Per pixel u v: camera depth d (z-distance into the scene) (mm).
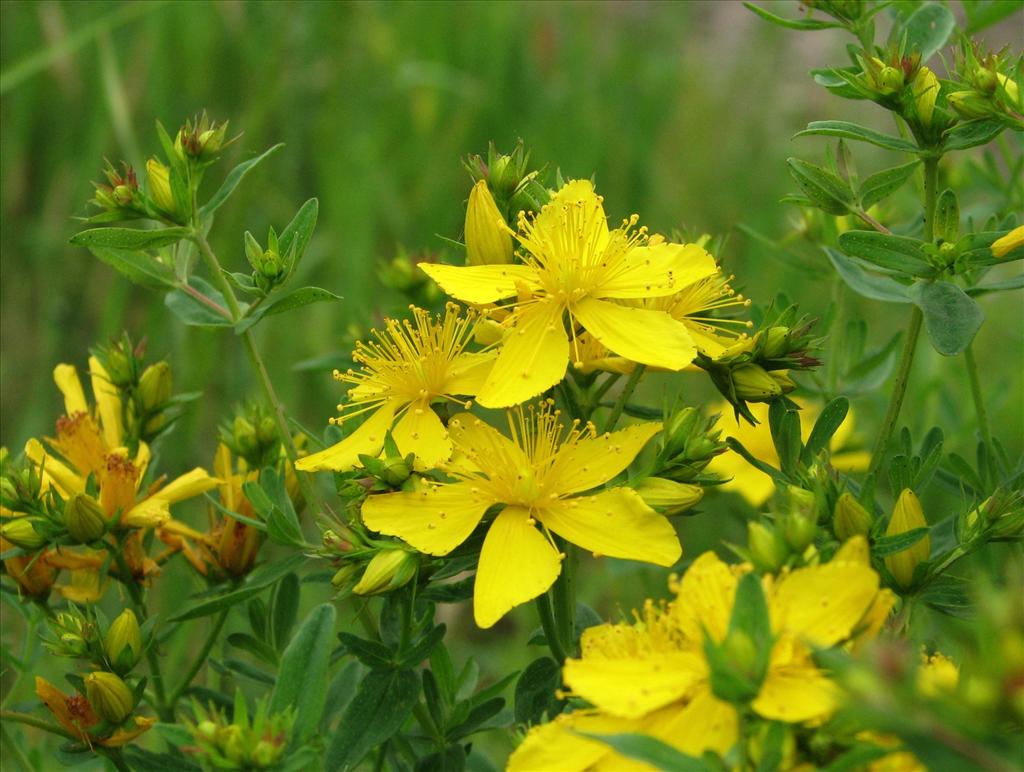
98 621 178
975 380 186
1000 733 127
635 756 131
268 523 170
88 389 316
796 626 136
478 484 159
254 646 183
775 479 165
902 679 125
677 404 163
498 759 232
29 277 337
